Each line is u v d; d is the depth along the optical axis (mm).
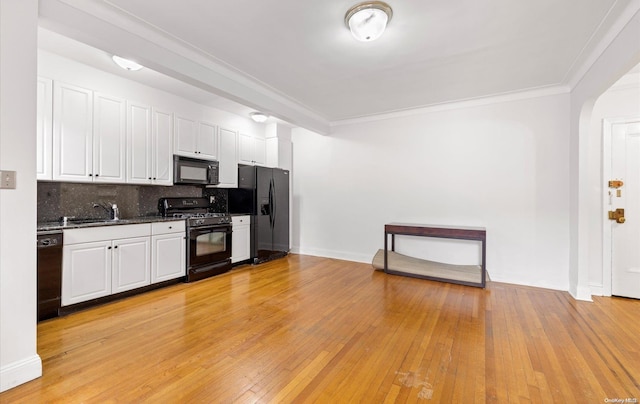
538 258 3521
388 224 4266
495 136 3760
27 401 1499
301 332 2301
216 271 3961
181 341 2145
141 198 3701
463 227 3793
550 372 1775
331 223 5113
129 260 3018
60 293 2520
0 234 1552
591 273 3221
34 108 1661
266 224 4793
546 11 1991
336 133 5023
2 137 1549
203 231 3764
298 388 1627
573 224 3219
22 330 1634
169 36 2346
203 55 2660
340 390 1611
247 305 2865
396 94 3668
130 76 3145
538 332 2303
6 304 1576
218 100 3934
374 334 2273
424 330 2342
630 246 3057
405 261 4043
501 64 2812
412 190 4352
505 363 1873
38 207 2842
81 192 3143
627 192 3059
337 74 3066
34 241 1676
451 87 3422
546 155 3471
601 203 3160
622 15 2018
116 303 2889
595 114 3174
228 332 2293
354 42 2420
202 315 2615
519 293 3252
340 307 2824
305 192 5395
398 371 1790
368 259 4742
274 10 2004
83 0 1890
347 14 2029
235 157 4621
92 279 2725
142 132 3365
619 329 2350
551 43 2412
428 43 2422
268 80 3229
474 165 3896
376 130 4645
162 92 3576
